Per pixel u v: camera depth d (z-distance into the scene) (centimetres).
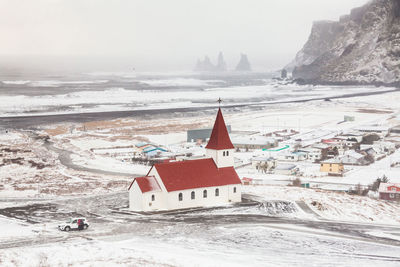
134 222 8006
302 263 5891
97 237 6994
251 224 7875
